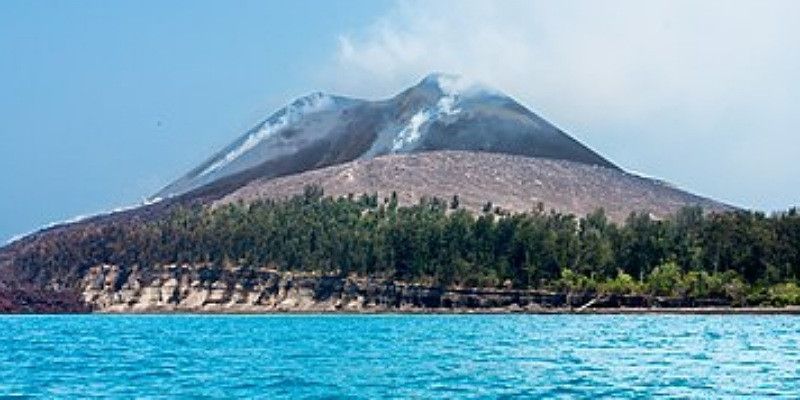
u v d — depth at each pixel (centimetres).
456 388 9100
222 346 16725
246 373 10788
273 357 13600
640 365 11656
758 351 14125
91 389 9156
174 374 10669
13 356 13888
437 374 10581
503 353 14188
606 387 9106
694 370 10888
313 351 15125
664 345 15838
